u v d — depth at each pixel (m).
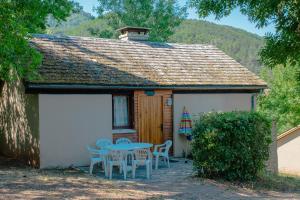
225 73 19.66
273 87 41.66
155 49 20.41
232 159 12.48
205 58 20.86
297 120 39.38
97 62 17.19
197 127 12.95
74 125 15.21
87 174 13.45
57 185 11.14
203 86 17.94
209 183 12.21
